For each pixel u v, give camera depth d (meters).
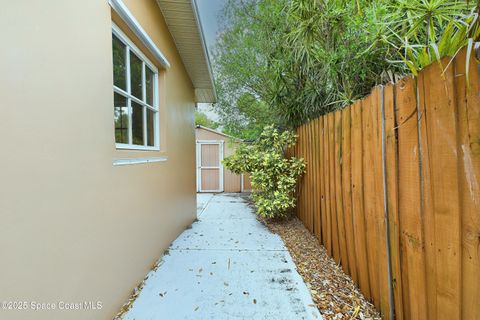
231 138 7.89
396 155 1.43
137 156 2.15
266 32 4.78
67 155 1.29
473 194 0.92
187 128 4.20
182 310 1.80
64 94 1.27
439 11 1.08
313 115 3.62
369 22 1.72
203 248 3.03
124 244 1.91
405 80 1.32
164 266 2.53
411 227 1.30
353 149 2.04
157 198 2.67
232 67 6.62
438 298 1.12
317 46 2.71
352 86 2.49
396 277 1.46
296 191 4.25
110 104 1.72
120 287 1.83
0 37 0.94
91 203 1.49
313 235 3.31
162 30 2.91
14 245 0.99
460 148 0.97
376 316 1.67
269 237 3.47
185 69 4.10
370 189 1.76
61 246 1.24
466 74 0.87
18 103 1.01
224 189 8.83
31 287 1.07
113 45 1.93
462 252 0.98
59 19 1.23
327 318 1.68
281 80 3.74
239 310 1.79
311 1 2.35
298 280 2.21
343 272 2.30
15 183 1.00
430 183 1.15
